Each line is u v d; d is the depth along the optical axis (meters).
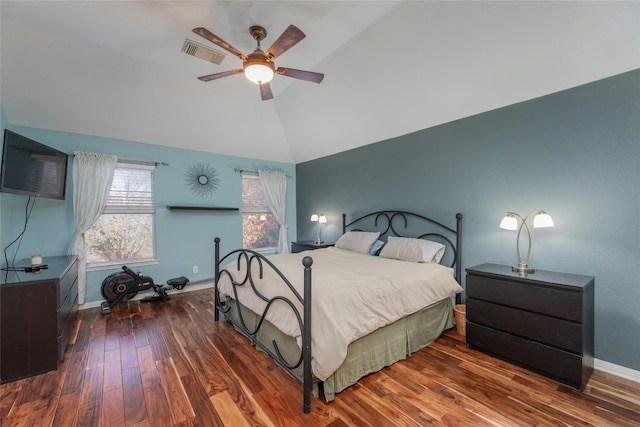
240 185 4.97
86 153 3.50
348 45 2.66
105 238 3.79
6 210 2.93
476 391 1.89
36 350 2.07
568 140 2.31
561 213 2.36
